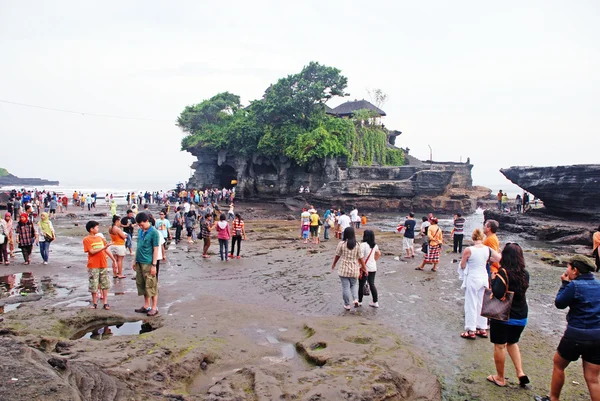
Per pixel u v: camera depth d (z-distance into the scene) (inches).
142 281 339.6
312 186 2009.1
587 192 1051.9
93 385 180.7
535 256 695.1
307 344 272.1
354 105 2573.8
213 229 984.3
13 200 1147.9
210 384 224.1
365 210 1838.1
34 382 162.2
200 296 404.8
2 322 299.6
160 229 697.0
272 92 1955.0
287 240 866.8
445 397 212.8
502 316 215.8
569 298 192.1
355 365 231.5
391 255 684.7
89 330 310.0
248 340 286.7
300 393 196.9
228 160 2166.6
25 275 485.4
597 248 530.6
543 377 236.4
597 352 183.3
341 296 421.1
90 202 1616.6
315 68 1918.1
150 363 222.8
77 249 690.8
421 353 271.0
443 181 1870.1
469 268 305.4
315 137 1846.7
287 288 453.4
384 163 2309.3
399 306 384.2
